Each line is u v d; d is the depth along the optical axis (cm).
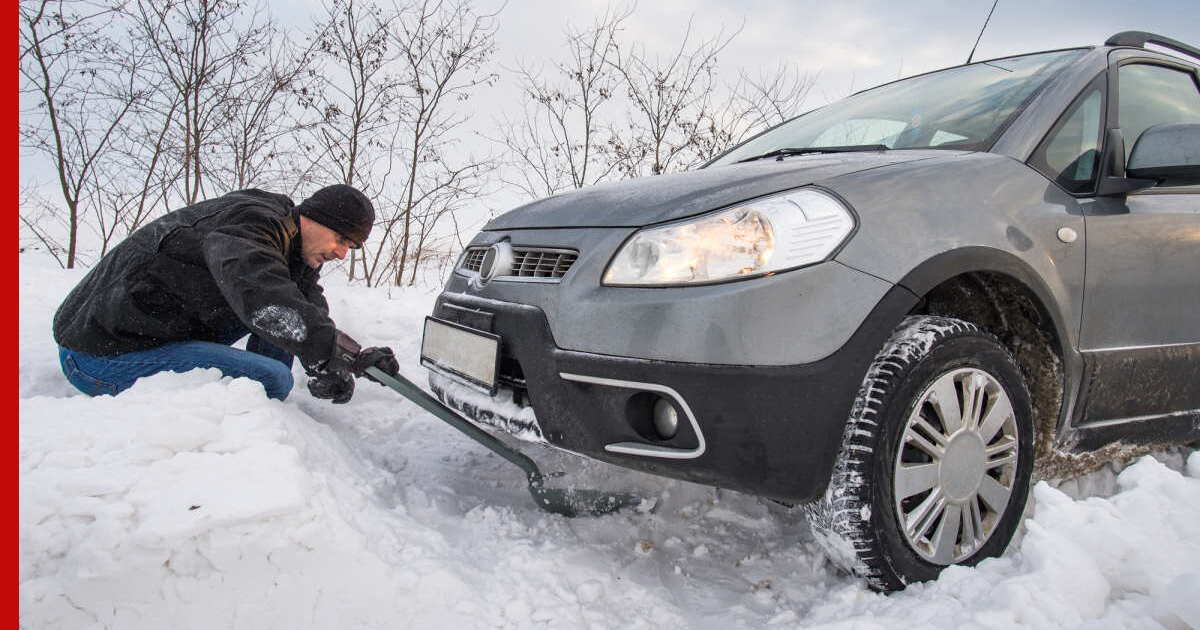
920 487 171
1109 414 218
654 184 206
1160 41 267
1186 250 229
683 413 162
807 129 291
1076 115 224
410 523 182
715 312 159
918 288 166
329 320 211
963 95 250
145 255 219
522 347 186
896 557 167
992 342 183
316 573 147
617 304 170
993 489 186
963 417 178
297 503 147
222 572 140
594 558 189
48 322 353
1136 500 184
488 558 184
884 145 234
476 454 261
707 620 170
